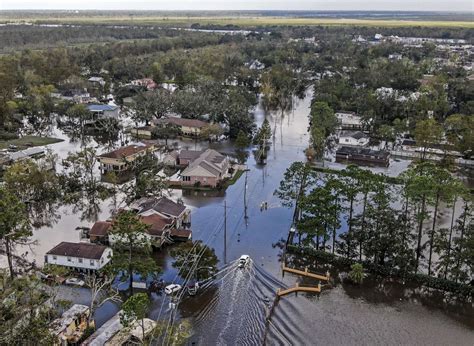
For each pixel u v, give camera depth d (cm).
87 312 4844
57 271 5091
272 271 6075
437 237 6088
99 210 7931
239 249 6606
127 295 5478
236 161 10569
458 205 8119
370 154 10688
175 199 8350
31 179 7844
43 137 12262
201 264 5650
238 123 12362
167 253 6456
